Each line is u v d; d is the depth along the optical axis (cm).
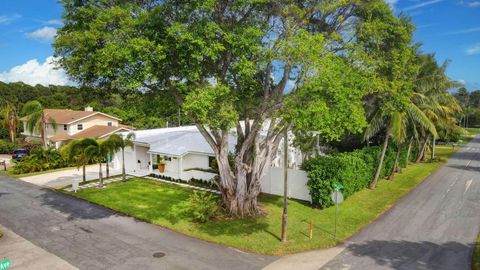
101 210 1889
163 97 1591
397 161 2934
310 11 1550
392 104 2123
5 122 4706
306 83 1244
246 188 1783
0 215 1802
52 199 2127
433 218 1734
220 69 1578
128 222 1686
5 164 3400
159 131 3397
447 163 3678
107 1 1340
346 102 1262
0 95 7019
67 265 1223
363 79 1420
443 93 3234
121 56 1186
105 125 4672
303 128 1374
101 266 1212
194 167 2667
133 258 1276
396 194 2222
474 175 2936
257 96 1803
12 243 1425
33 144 4138
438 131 3881
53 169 3166
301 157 2897
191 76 1332
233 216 1733
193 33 1202
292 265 1216
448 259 1258
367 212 1820
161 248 1367
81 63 1377
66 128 4319
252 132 1720
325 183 1856
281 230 1535
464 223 1658
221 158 1758
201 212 1680
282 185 2155
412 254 1304
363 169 2264
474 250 1338
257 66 1411
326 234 1503
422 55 2758
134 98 1703
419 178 2770
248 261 1248
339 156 2152
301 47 1245
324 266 1205
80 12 1317
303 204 1969
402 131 2383
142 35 1255
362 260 1252
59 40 1305
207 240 1448
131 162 3045
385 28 1712
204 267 1201
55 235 1515
